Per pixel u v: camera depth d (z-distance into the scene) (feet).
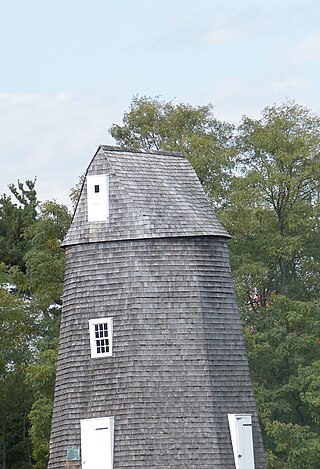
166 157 542.16
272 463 640.17
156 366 503.61
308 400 652.89
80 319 516.73
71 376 514.27
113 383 504.84
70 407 511.40
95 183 524.11
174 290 511.40
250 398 513.45
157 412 499.10
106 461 499.10
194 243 517.14
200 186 538.47
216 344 510.58
